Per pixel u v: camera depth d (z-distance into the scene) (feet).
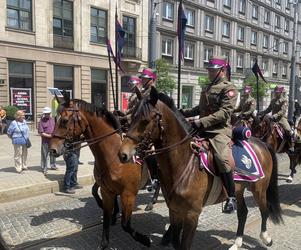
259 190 18.25
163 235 19.36
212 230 21.15
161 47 103.65
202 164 14.65
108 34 88.84
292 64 92.17
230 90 14.76
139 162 18.30
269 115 32.76
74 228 21.36
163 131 13.82
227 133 15.42
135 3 94.43
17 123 34.22
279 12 160.76
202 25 116.57
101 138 18.03
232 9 130.52
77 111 18.21
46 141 33.19
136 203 26.25
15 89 74.18
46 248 18.43
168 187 14.57
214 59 15.35
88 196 28.73
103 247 18.07
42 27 76.79
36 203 26.73
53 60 79.15
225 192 15.89
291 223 22.54
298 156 31.55
